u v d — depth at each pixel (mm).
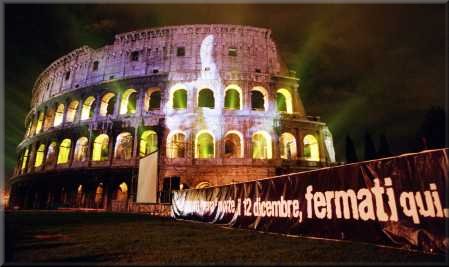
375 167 9422
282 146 51594
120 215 28391
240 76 49219
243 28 53438
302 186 12062
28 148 59000
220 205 17922
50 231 13617
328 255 7859
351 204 9977
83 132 49406
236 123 45906
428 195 7926
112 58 54500
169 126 45719
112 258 7723
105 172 44656
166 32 53625
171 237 12031
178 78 49031
